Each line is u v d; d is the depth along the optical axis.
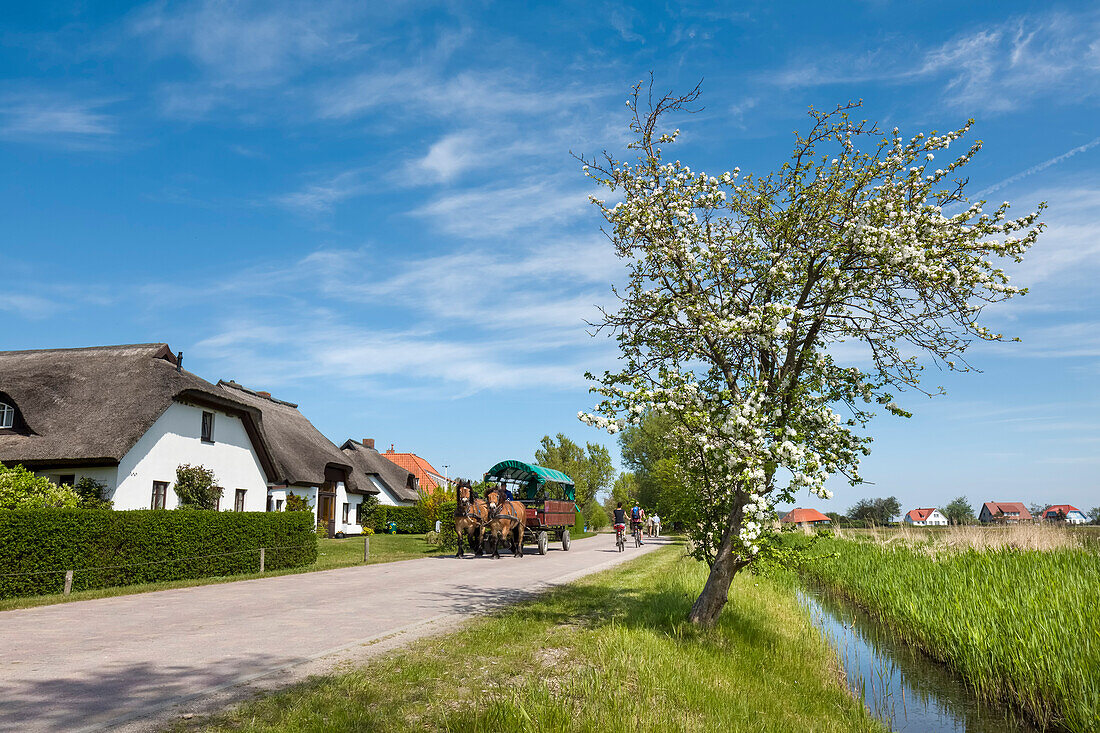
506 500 23.12
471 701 5.81
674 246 9.68
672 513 10.36
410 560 21.89
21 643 8.21
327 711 5.42
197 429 25.25
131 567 15.38
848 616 15.05
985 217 8.32
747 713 6.26
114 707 5.52
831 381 9.75
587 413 9.06
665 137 9.92
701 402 8.98
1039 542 18.03
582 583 14.86
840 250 8.67
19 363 24.80
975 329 8.32
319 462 35.69
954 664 10.27
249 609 11.15
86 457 20.14
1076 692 7.59
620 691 5.95
